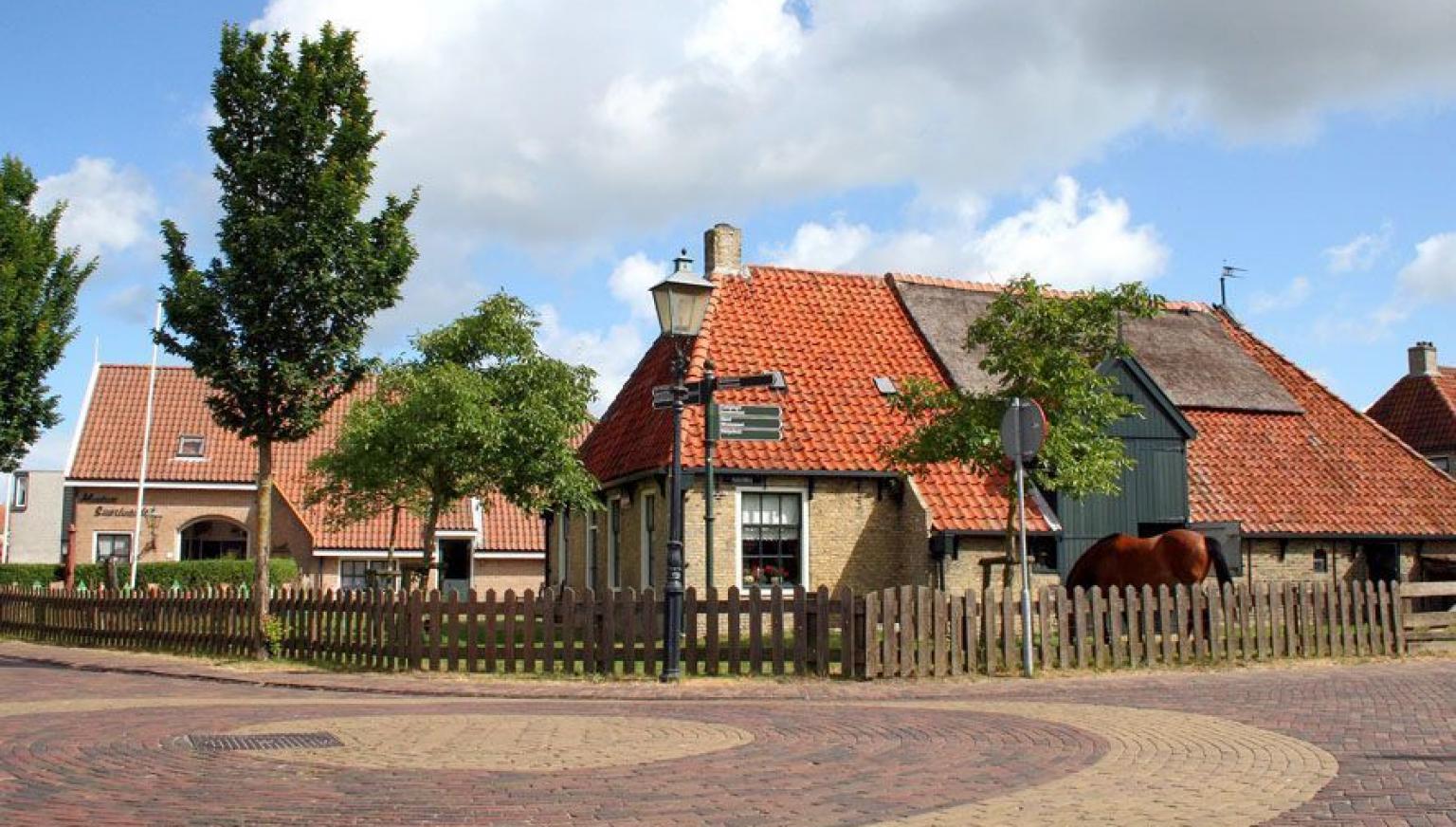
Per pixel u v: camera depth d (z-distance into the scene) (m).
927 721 11.09
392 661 16.94
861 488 22.98
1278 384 30.48
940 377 25.45
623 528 25.05
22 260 25.27
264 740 9.83
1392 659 17.61
